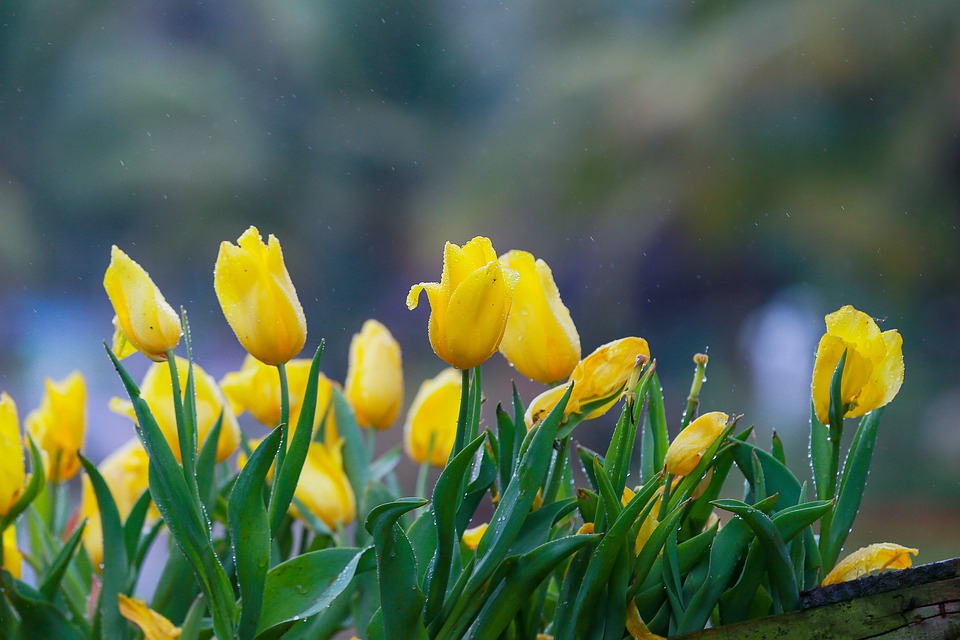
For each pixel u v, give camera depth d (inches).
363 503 40.8
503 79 560.4
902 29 385.1
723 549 29.8
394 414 43.3
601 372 30.6
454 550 30.5
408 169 562.9
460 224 495.2
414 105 579.5
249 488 27.7
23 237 499.2
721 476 31.7
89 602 37.5
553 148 472.4
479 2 589.3
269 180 548.1
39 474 34.5
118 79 533.6
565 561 32.0
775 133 402.6
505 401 261.9
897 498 299.9
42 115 528.7
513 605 28.6
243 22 571.8
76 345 449.4
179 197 524.4
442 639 28.2
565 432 30.8
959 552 253.3
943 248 375.2
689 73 430.9
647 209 423.5
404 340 506.3
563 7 545.0
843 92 393.7
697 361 32.3
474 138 560.1
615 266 434.3
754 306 412.2
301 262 540.4
